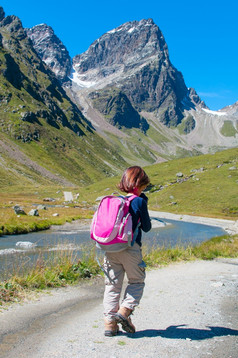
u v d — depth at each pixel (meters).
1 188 149.75
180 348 4.30
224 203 78.75
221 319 5.89
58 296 7.75
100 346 4.31
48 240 25.25
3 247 20.55
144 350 4.20
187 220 63.34
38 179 197.12
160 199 88.88
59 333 4.90
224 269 13.24
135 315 6.07
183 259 16.03
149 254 15.26
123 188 4.86
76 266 10.73
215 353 4.17
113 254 4.57
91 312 6.31
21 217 40.72
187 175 106.56
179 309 6.59
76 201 94.25
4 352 4.11
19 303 6.77
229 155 120.88
